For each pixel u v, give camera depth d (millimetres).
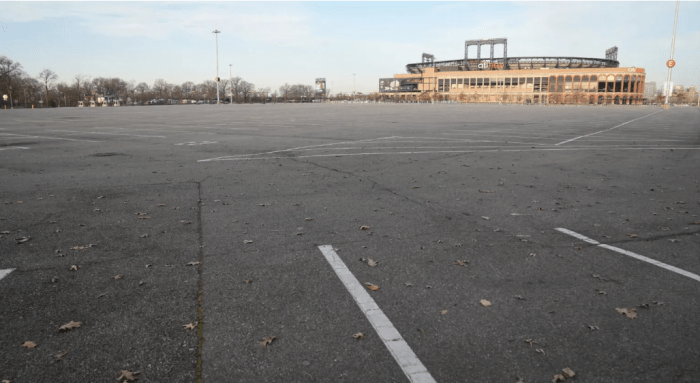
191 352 2855
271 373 2654
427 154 12359
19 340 2996
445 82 156375
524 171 9680
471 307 3463
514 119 33125
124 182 8250
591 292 3730
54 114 45375
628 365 2746
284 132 19938
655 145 15242
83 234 5172
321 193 7363
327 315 3326
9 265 4246
